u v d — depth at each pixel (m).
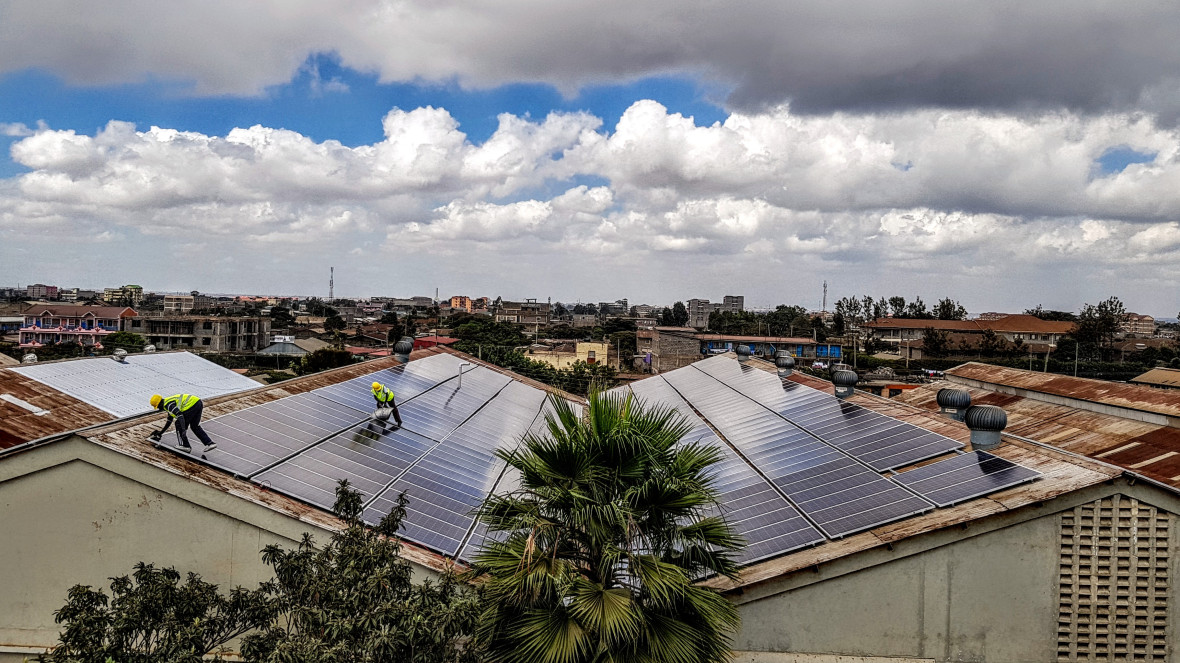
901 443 25.69
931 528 18.75
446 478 25.38
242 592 15.65
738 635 19.09
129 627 13.46
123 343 142.00
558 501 13.73
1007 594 18.84
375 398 31.58
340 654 12.63
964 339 175.00
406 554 18.73
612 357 148.12
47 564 18.58
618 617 12.29
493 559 14.00
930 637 18.97
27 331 158.12
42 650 18.44
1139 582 18.83
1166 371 88.00
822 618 19.02
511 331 182.12
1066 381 48.50
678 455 14.55
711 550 14.91
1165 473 32.03
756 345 148.12
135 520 18.64
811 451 27.66
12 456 18.30
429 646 13.34
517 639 13.10
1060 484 19.17
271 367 134.62
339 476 22.31
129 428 20.75
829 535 20.20
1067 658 18.95
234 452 21.38
